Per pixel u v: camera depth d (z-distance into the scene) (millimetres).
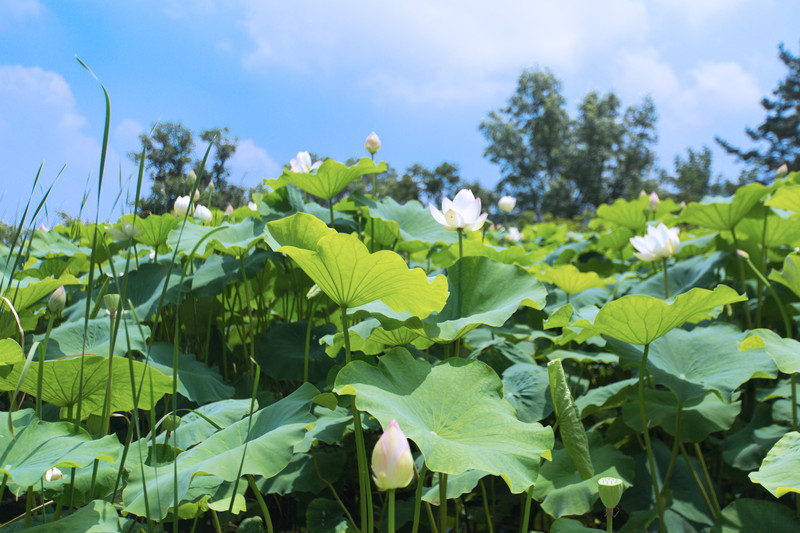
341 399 2016
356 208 3652
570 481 1996
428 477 2404
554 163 43812
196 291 2824
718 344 2264
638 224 4605
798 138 40062
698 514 2107
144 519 1871
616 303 1798
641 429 2127
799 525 1853
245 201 4305
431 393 1662
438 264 4098
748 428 2420
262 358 2740
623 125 42875
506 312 1926
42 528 1397
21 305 2646
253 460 1431
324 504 2236
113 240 3104
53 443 1551
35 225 1734
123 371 1790
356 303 1772
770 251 3729
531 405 2346
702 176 41812
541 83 44094
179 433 1922
